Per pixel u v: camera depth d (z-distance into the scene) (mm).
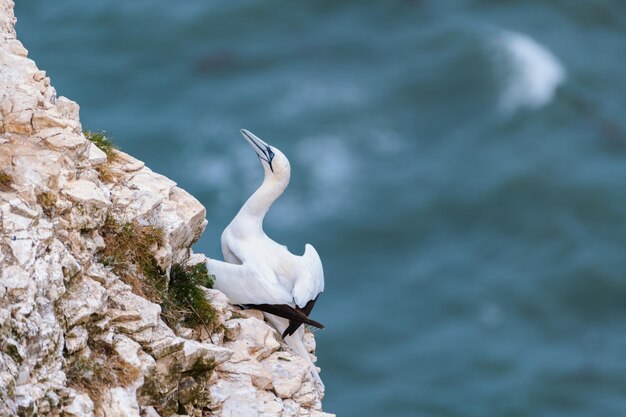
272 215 65500
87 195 15352
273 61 80250
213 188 67500
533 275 62281
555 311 60312
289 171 19547
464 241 65312
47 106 16500
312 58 80500
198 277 17719
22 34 79688
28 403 12742
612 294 61156
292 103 75625
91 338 14477
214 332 16844
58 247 14438
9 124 15820
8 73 16984
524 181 69000
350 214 65875
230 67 79125
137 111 74500
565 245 64625
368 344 57062
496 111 76250
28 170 15125
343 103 76000
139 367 14422
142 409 14391
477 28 82438
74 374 13984
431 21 83938
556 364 56031
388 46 81812
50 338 13547
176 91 76625
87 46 79625
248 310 18281
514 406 53219
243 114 74375
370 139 72938
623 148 72938
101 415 13844
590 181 69062
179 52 80250
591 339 58312
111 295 15062
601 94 78000
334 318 58688
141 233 16281
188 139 71812
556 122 75062
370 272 62625
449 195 67938
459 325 59000
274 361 17203
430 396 53688
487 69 79250
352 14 84625
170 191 17750
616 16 85062
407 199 67438
